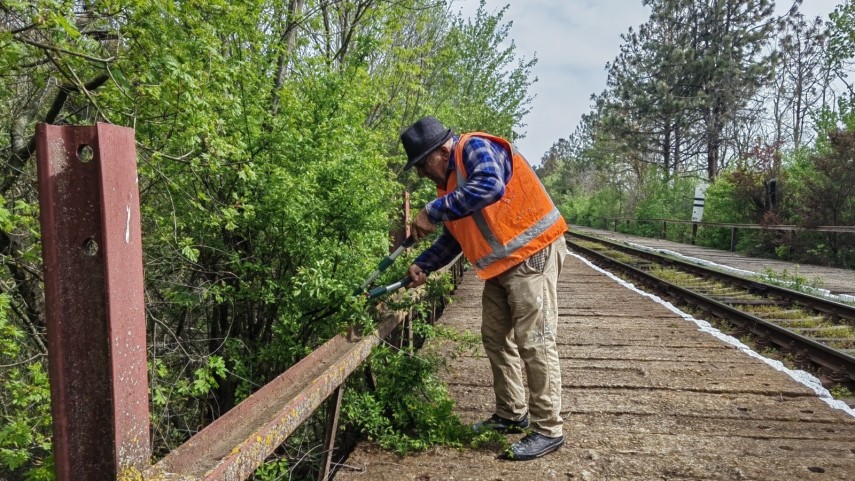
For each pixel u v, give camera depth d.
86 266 1.16
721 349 5.36
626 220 32.47
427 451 3.20
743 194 18.56
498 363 3.35
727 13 31.02
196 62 3.18
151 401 3.65
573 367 4.78
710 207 21.70
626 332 6.07
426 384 3.61
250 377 4.04
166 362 4.26
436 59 10.22
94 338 1.16
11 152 3.73
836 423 3.59
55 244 1.13
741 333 6.83
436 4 8.16
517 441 3.28
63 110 4.23
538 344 3.07
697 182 30.14
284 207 3.77
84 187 1.14
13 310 3.66
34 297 3.84
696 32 32.78
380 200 4.75
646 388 4.25
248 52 4.08
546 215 3.03
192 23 3.19
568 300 8.06
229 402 4.39
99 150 1.11
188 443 1.49
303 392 2.09
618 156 37.62
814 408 3.84
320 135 4.20
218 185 3.98
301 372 2.32
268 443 1.75
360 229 4.09
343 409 3.29
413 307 3.76
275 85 4.59
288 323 3.79
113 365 1.15
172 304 4.24
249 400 1.87
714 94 31.02
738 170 19.27
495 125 14.91
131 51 3.10
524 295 3.01
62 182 1.13
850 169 14.16
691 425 3.56
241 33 3.76
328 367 2.46
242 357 4.09
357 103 4.78
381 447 3.24
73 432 1.17
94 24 3.36
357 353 2.88
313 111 4.27
